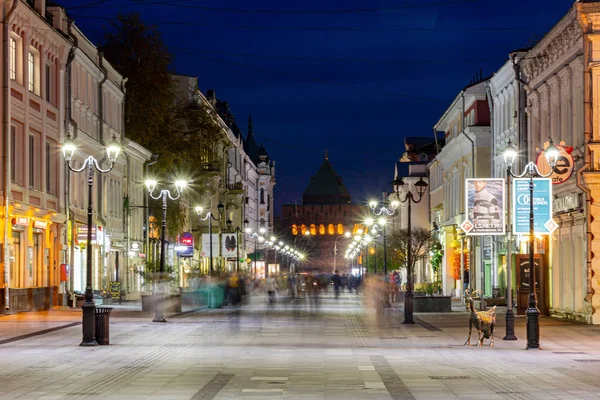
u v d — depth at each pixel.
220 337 33.75
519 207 40.44
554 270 47.44
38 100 49.16
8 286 44.44
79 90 58.31
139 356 26.14
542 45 47.78
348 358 25.81
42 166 49.81
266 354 26.97
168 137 77.56
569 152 40.97
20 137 46.62
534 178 41.31
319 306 64.75
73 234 55.31
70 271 54.81
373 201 67.06
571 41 43.03
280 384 19.84
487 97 65.19
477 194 43.66
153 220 80.50
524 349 28.86
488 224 43.62
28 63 47.78
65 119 53.72
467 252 73.44
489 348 29.28
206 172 98.44
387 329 39.00
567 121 44.75
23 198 46.59
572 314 44.09
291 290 87.44
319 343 31.27
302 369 22.88
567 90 44.44
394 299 70.00
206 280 66.00
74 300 53.84
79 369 22.72
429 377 21.17
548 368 23.06
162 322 42.81
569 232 44.44
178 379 20.72
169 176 80.19
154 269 55.56
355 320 45.97
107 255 66.44
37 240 49.84
